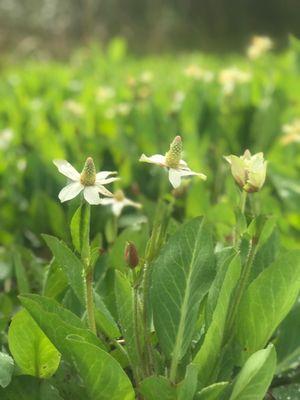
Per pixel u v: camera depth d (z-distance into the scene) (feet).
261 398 0.84
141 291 0.99
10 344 0.92
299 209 1.70
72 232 0.92
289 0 11.35
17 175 1.97
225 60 6.01
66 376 0.98
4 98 3.13
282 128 2.27
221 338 0.92
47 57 8.17
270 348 0.83
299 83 2.57
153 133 2.25
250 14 11.21
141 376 0.95
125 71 4.23
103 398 0.88
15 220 1.90
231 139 2.21
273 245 1.10
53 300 0.91
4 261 1.51
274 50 8.98
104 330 0.98
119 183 1.84
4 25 9.47
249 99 2.58
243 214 0.97
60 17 10.15
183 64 4.93
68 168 0.91
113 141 2.11
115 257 1.20
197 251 0.98
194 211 1.62
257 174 0.93
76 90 3.38
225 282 0.89
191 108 2.44
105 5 10.32
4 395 0.92
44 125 2.52
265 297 0.96
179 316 0.97
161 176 1.85
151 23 10.09
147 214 1.58
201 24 10.83
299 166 1.99
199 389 0.92
